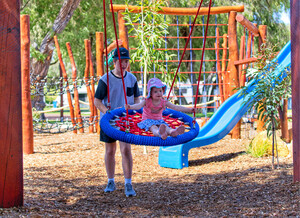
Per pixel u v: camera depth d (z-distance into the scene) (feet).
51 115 102.06
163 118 16.07
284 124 30.19
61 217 12.12
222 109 28.94
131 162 15.78
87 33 72.64
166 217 12.50
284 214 11.86
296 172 15.47
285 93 21.18
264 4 79.92
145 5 28.53
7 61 12.70
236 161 24.06
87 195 15.74
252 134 35.73
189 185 17.80
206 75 92.17
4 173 12.64
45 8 58.34
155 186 17.70
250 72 21.53
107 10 66.39
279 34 82.28
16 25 12.84
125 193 15.67
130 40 68.69
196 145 23.93
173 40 79.15
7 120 12.67
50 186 17.37
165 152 23.49
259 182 17.15
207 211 13.06
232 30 34.50
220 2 74.59
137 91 16.34
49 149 31.09
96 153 28.94
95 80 40.75
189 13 33.81
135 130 14.35
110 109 14.69
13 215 11.73
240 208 13.07
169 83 29.81
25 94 28.53
